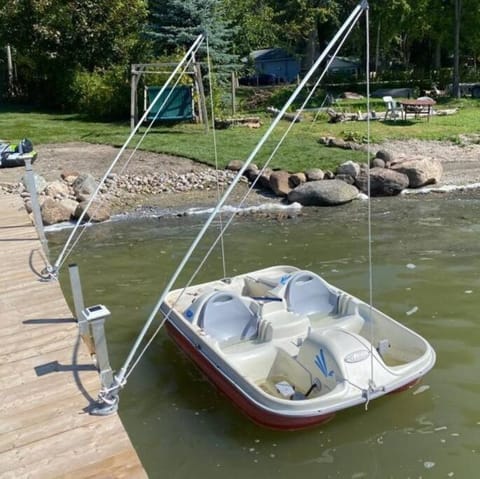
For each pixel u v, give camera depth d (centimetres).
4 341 637
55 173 1680
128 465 434
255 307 692
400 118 2495
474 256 1034
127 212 1408
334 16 3878
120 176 1641
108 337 791
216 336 658
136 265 1071
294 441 554
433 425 569
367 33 532
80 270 1055
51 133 2253
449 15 3519
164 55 2586
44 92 3253
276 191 1510
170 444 560
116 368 706
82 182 1530
